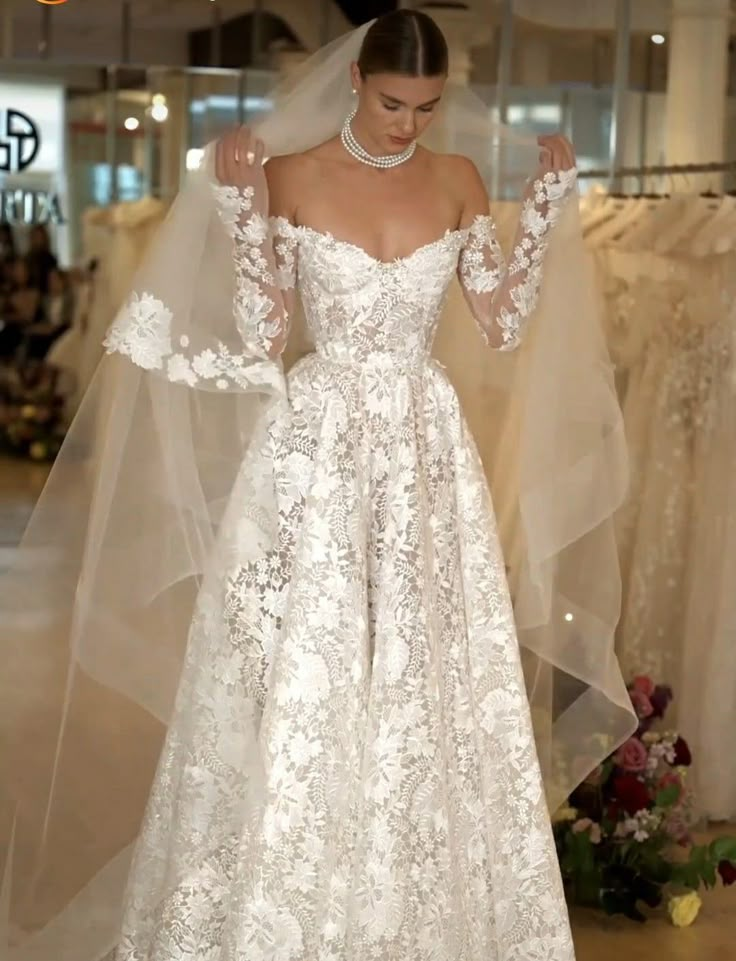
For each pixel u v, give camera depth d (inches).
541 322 142.6
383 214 128.5
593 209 241.8
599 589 149.9
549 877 134.1
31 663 146.5
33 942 137.9
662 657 217.6
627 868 167.9
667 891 170.1
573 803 171.9
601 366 143.9
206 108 398.3
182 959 128.2
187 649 132.6
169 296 128.0
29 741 148.9
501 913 133.1
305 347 147.3
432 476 131.8
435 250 129.3
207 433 134.8
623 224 229.8
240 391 128.1
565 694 160.7
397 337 129.5
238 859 124.6
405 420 129.5
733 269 206.2
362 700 126.5
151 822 133.4
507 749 133.9
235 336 128.9
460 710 131.2
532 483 143.6
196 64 399.9
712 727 199.6
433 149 145.9
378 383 129.1
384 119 124.8
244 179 123.3
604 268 231.0
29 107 410.9
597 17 276.2
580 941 160.1
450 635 131.5
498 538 137.0
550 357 142.6
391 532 128.2
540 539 143.7
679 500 217.0
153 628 137.6
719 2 275.6
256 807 123.5
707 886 168.1
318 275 128.3
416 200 129.9
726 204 205.9
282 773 123.7
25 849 140.5
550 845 135.0
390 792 125.4
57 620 145.0
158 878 133.0
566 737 158.1
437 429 132.4
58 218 441.4
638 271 224.2
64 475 140.6
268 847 123.3
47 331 475.8
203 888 128.9
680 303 218.2
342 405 128.3
